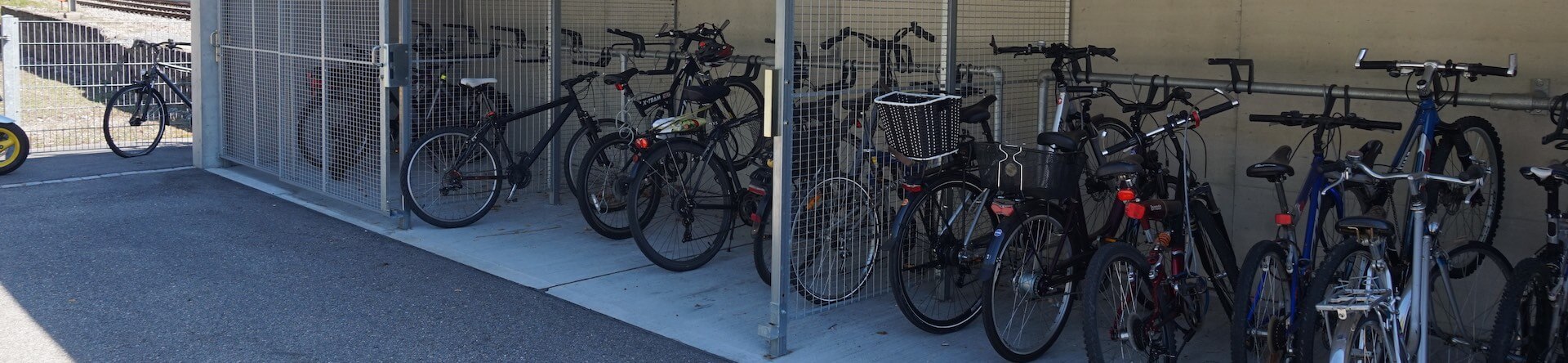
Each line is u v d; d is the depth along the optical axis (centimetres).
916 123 381
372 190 604
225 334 410
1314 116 387
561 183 704
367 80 589
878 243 455
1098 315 350
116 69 910
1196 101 482
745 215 517
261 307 443
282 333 412
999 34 505
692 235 521
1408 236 342
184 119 876
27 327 410
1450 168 424
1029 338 399
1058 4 517
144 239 552
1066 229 383
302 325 423
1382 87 425
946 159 422
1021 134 514
